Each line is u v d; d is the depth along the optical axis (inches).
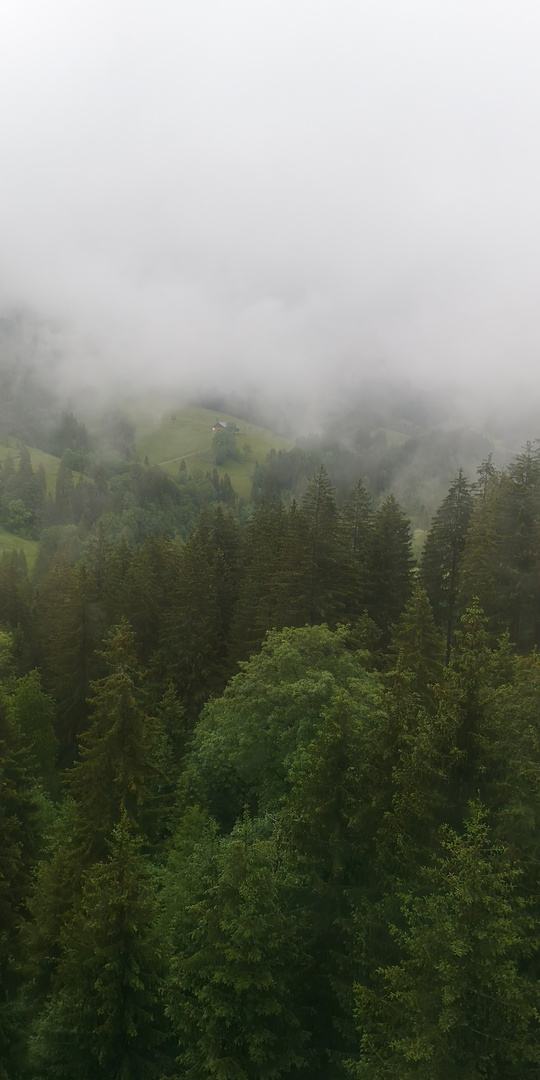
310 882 743.1
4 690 1841.8
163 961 721.0
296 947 684.1
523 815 676.7
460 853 546.9
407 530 2288.4
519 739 759.7
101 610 2095.2
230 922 648.4
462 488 2129.7
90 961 690.8
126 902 690.8
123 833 749.9
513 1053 526.0
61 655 2010.3
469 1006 542.0
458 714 704.4
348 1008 660.1
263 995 642.8
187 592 2058.3
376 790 713.0
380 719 740.0
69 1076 709.3
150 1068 693.3
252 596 2148.1
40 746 1759.4
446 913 569.3
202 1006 665.0
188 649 2033.7
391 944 655.1
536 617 1899.6
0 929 971.3
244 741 1188.5
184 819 1153.4
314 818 724.7
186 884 832.9
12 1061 789.9
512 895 637.9
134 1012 695.1
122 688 1041.5
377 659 1659.7
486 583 1792.6
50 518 7618.1
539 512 1879.9
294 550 1957.4
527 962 655.8
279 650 1358.3
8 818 1063.6
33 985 874.8
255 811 1293.1
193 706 1973.4
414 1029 539.5
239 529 3107.8
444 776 685.9
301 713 1172.5
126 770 1016.2
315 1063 678.5
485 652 721.6
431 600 2150.6
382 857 678.5
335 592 1905.8
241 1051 640.4
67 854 964.6
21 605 2896.2
